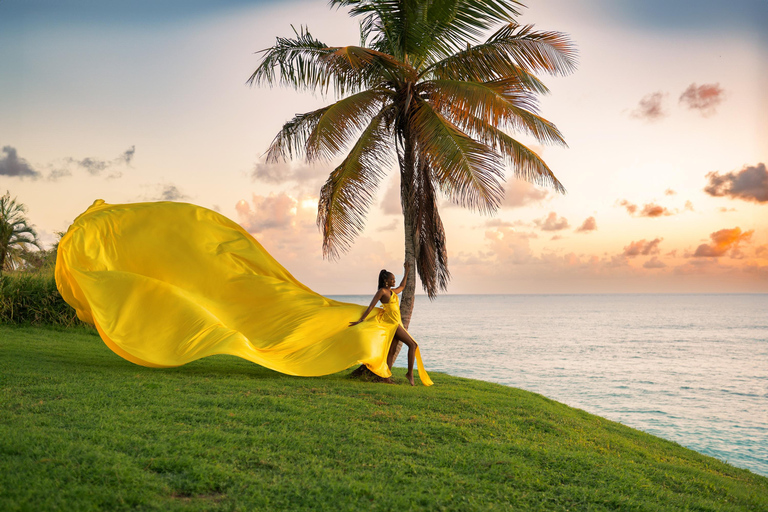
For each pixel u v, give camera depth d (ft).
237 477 15.11
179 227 37.91
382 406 26.48
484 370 105.40
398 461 17.97
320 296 38.22
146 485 13.89
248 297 36.52
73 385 26.32
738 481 23.41
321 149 36.83
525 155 37.32
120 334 31.65
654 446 28.30
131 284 33.55
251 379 32.45
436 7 38.06
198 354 30.40
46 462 14.76
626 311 569.23
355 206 40.19
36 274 61.36
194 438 18.45
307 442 19.16
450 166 34.88
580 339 198.59
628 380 97.76
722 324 323.78
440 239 42.98
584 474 18.51
